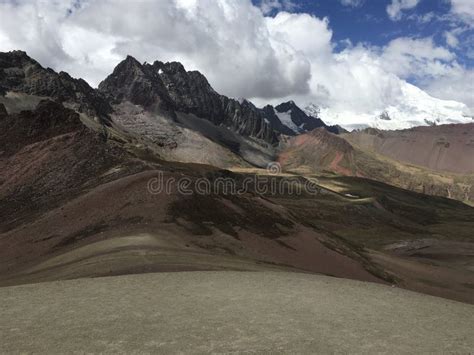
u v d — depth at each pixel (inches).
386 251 7062.0
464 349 1048.2
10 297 1374.3
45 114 7155.5
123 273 1902.1
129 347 971.3
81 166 5423.2
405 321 1245.1
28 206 4628.4
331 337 1072.2
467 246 7190.0
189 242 3073.3
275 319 1190.3
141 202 3708.2
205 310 1251.8
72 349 957.2
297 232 4222.4
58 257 2669.8
